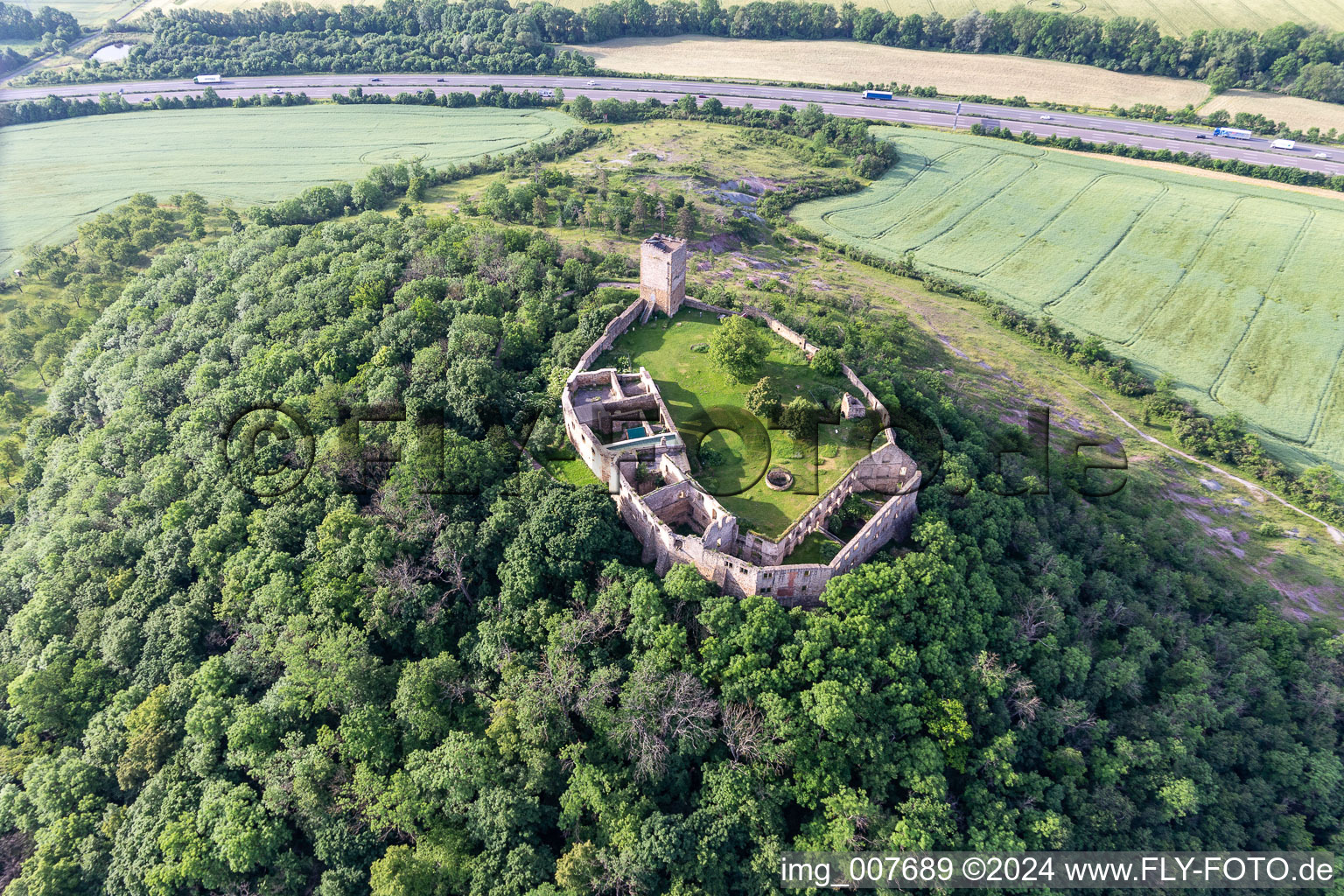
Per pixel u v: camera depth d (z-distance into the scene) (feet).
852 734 257.75
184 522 350.64
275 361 409.49
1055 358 559.79
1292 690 344.28
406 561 311.88
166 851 253.44
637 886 237.45
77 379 492.13
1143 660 321.11
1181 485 459.32
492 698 277.85
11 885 260.21
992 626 297.33
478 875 247.09
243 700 288.71
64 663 314.76
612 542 304.30
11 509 434.71
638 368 383.04
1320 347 572.10
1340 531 437.17
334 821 261.65
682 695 259.60
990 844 251.60
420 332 406.21
